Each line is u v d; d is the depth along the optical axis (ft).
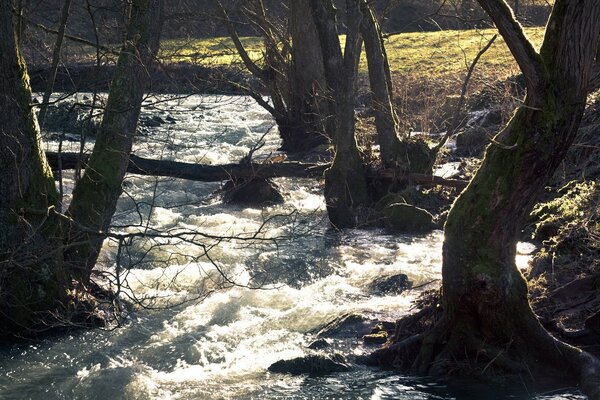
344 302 37.47
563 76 26.27
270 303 37.78
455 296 28.27
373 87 56.34
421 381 28.19
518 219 27.43
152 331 34.47
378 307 35.81
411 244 48.57
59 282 33.88
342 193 52.54
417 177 54.80
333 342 32.09
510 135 27.25
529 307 28.07
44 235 33.22
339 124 52.37
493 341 28.19
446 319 28.94
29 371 30.66
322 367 29.68
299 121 80.89
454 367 28.37
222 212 57.11
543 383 27.32
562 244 34.99
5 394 28.58
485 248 27.68
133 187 62.80
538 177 26.94
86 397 28.37
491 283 27.48
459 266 27.94
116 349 32.65
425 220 51.75
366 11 56.08
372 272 42.80
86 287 36.35
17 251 31.01
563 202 42.29
